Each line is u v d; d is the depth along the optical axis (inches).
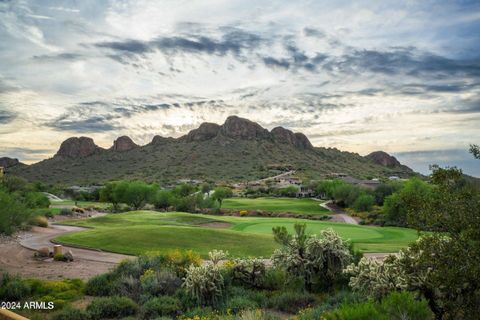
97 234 1509.6
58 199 4886.8
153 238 1395.2
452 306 382.0
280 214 3341.5
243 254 1168.2
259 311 546.0
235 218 2721.5
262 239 1413.6
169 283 722.2
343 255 731.4
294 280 748.6
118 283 737.6
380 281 518.0
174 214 2623.0
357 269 586.9
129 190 3860.7
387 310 345.4
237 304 639.1
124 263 842.8
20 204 1700.3
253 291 738.2
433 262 380.8
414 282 452.4
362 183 5369.1
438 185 403.5
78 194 5354.3
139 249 1258.0
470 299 365.7
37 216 2142.0
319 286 743.1
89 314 581.0
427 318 350.9
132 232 1489.9
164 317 557.0
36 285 738.2
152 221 2282.2
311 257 749.3
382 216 2839.6
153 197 3964.1
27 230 1843.0
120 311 605.3
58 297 677.3
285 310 638.5
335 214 3408.0
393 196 2645.2
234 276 773.9
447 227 382.0
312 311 546.6
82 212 3196.4
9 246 1364.4
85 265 1039.6
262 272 780.6
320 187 4808.1
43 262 1080.2
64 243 1396.4
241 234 1501.0
